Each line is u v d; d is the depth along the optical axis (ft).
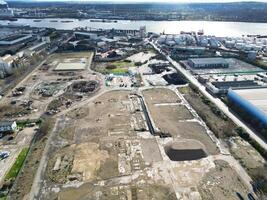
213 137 177.06
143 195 127.03
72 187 133.49
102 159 154.40
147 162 151.43
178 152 158.40
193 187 131.85
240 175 139.85
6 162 154.92
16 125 193.98
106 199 125.18
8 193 130.82
